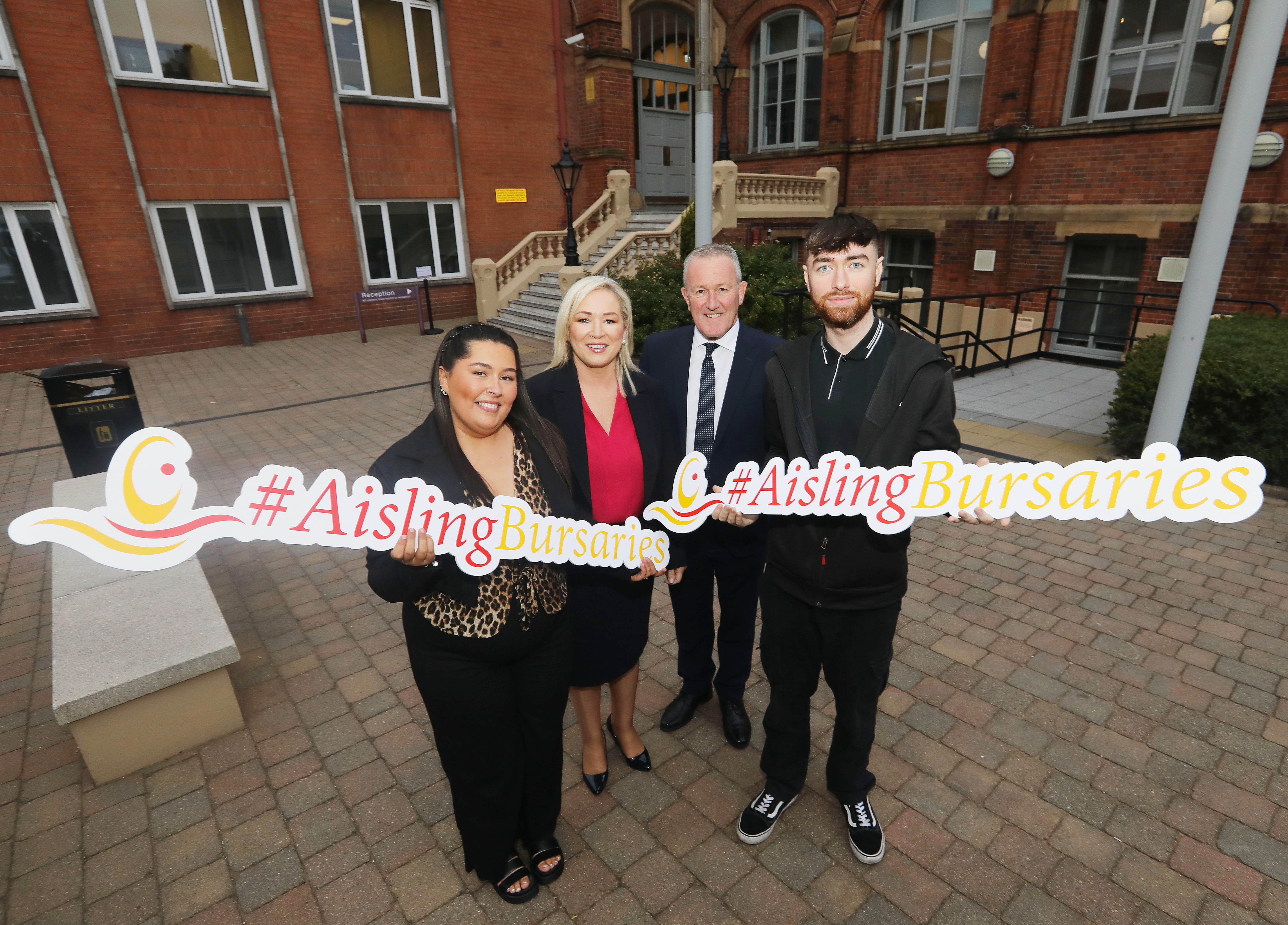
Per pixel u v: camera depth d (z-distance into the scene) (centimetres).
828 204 1344
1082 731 291
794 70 1400
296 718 310
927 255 1253
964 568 428
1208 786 263
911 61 1209
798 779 239
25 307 1051
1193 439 544
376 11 1240
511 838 218
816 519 204
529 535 188
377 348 1203
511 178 1463
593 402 229
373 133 1282
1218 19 876
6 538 500
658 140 1711
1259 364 511
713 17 1139
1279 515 489
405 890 229
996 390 865
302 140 1216
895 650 348
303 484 167
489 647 189
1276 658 335
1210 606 380
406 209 1364
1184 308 482
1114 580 410
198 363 1105
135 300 1124
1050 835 244
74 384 514
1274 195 845
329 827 254
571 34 1482
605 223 1497
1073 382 903
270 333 1259
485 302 1404
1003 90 1062
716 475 258
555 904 224
